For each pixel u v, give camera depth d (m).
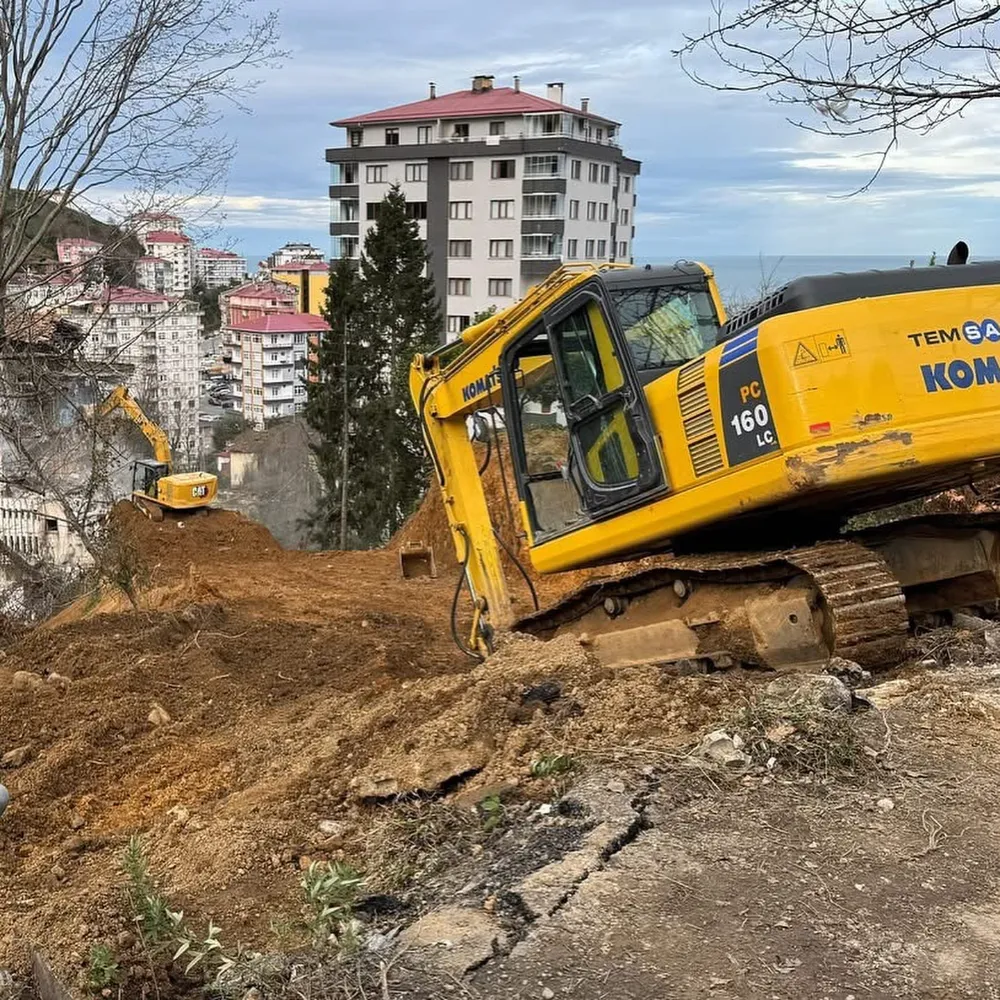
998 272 5.56
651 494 6.17
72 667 8.34
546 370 7.58
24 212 9.34
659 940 2.77
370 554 20.72
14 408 10.23
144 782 5.83
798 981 2.58
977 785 3.74
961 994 2.53
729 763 3.88
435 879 3.35
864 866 3.16
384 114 53.84
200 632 9.49
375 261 37.31
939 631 5.95
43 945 3.30
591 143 51.53
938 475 5.49
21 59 8.78
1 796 2.91
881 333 5.12
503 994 2.56
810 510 6.02
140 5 9.09
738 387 5.42
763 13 4.85
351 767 4.92
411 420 35.75
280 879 3.79
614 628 7.15
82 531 11.39
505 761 4.34
